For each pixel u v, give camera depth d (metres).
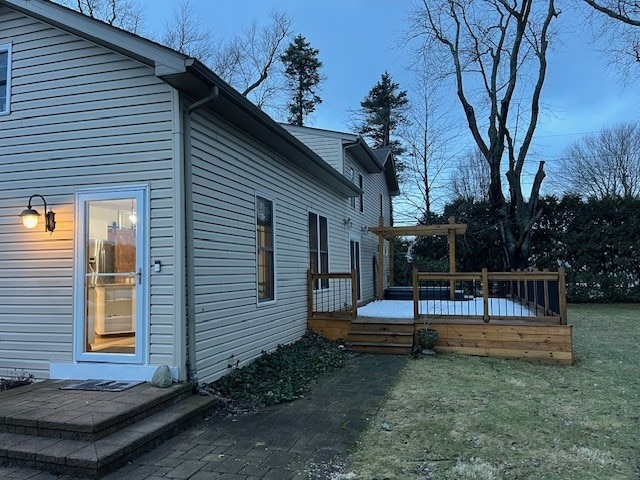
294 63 29.78
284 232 8.11
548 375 6.37
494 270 20.30
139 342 4.91
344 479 3.18
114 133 5.12
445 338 7.92
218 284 5.66
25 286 5.36
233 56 25.38
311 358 7.27
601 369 6.75
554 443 3.86
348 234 12.97
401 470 3.32
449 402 5.04
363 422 4.40
